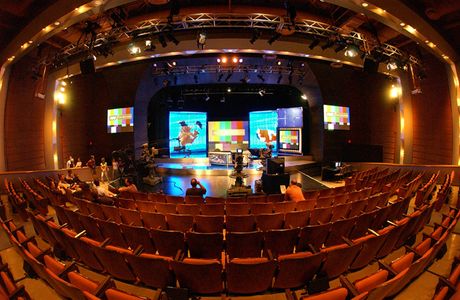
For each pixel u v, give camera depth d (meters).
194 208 5.39
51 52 9.59
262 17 7.72
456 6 5.98
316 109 15.23
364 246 3.36
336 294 2.31
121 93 14.77
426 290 3.27
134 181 11.77
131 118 14.66
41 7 6.31
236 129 18.80
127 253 3.17
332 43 8.29
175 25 8.34
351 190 7.49
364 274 3.70
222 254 4.21
